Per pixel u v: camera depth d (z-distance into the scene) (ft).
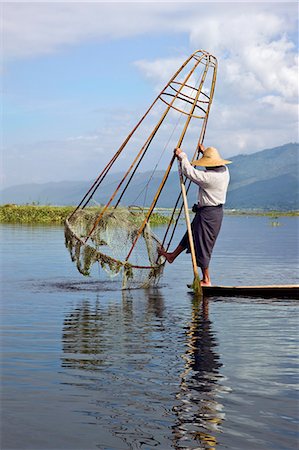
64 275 37.76
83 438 11.50
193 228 31.65
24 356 17.25
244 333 20.89
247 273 40.45
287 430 11.90
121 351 17.97
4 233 82.94
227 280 36.73
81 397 13.67
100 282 35.01
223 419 12.42
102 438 11.50
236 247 66.80
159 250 33.45
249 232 108.27
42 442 11.31
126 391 14.11
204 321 23.15
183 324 22.47
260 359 17.17
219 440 11.44
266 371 15.90
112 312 24.99
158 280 34.37
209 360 17.02
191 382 14.87
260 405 13.24
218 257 53.36
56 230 91.86
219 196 31.07
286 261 49.44
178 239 76.07
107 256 32.17
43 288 32.22
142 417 12.50
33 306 26.27
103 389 14.24
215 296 30.17
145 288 33.19
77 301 27.99
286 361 16.98
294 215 327.06
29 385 14.51
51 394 13.85
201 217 31.22
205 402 13.41
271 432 11.80
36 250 55.52
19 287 32.45
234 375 15.51
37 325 21.94
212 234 31.24
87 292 31.04
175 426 12.07
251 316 24.39
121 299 28.86
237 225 150.41
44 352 17.76
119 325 22.13
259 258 52.24
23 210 129.08
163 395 13.85
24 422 12.21
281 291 30.09
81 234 33.19
